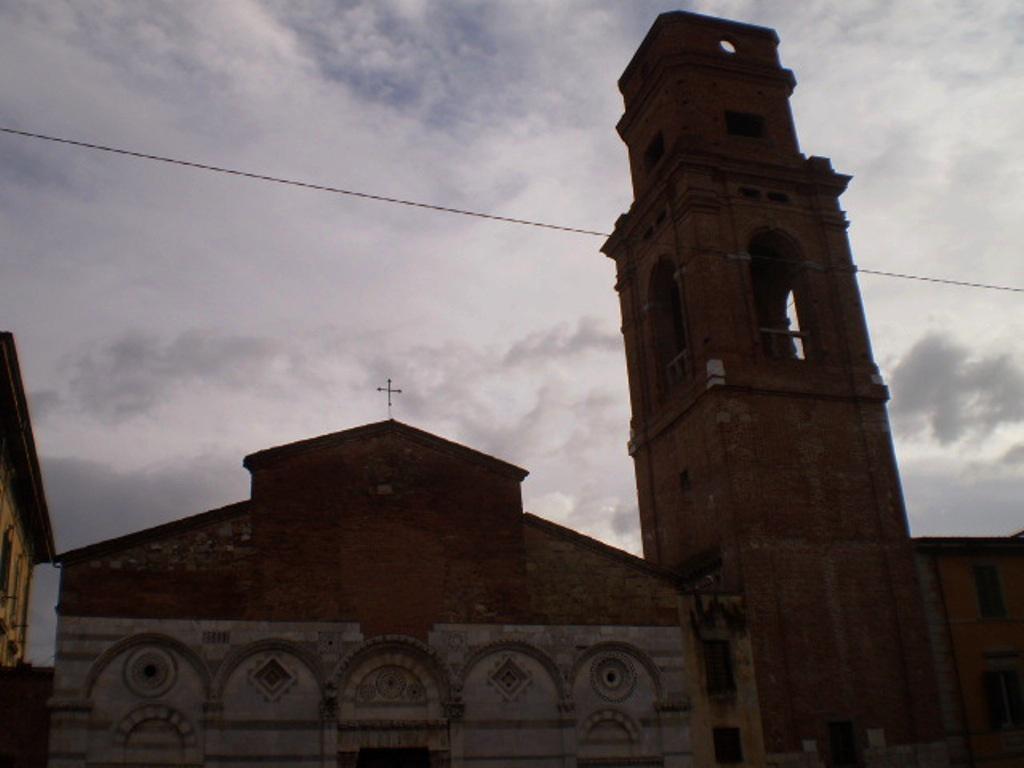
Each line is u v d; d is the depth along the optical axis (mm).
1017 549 42125
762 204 45312
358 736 32438
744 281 43469
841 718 36969
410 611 34250
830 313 44281
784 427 41062
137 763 30484
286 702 32219
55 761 29766
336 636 33281
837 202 46594
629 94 52406
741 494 39312
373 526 34969
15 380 32625
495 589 35281
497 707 33906
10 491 38406
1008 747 38719
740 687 36188
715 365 41188
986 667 39812
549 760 33656
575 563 36469
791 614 38000
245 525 33875
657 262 47094
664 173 45656
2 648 40000
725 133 46688
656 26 49562
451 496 36125
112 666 31250
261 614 32906
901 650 38719
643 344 47844
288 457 35125
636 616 36219
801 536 39375
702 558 40562
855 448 41750
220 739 31266
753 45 49969
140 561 32562
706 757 34906
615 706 34938
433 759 32812
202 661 31906
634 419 47875
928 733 37688
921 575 40750
